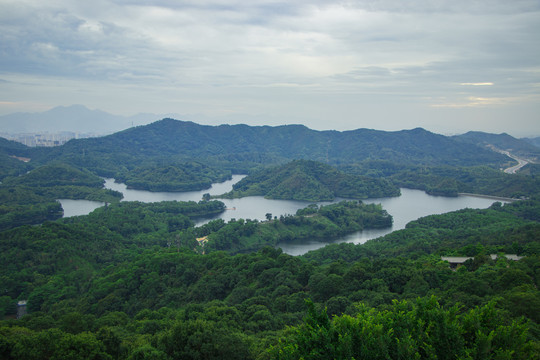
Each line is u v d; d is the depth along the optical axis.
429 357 48.94
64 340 77.62
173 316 112.75
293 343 58.88
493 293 97.06
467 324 52.69
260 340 83.62
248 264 152.25
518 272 100.88
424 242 199.62
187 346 70.19
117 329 97.94
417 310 56.84
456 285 105.31
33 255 185.50
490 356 47.62
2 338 80.12
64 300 155.75
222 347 69.19
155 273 157.88
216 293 137.62
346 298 106.94
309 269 135.25
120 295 148.25
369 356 50.97
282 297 118.81
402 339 51.09
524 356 48.62
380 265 131.25
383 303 99.06
